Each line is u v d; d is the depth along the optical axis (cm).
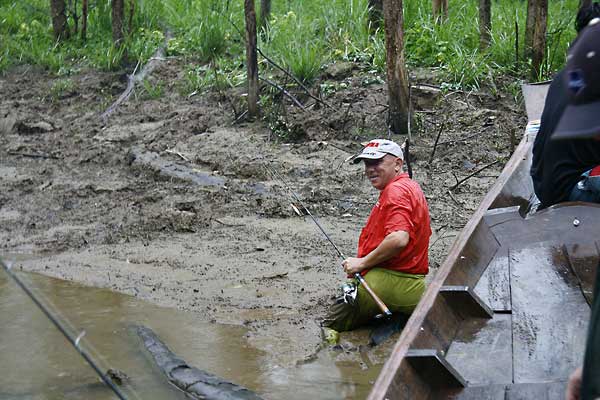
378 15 1244
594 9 473
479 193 881
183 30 1443
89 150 1093
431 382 355
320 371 538
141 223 852
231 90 1207
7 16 1526
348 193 902
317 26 1302
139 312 644
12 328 620
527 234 484
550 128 496
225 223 846
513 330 395
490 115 1037
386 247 575
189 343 586
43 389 524
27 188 979
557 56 1110
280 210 865
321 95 1127
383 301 587
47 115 1244
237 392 496
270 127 1073
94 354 571
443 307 406
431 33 1189
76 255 781
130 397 509
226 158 1002
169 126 1128
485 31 1161
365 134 1041
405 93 1019
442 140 1005
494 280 445
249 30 1094
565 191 499
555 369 363
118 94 1288
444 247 753
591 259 452
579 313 403
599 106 217
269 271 718
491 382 359
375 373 533
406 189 583
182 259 757
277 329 605
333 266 725
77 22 1475
